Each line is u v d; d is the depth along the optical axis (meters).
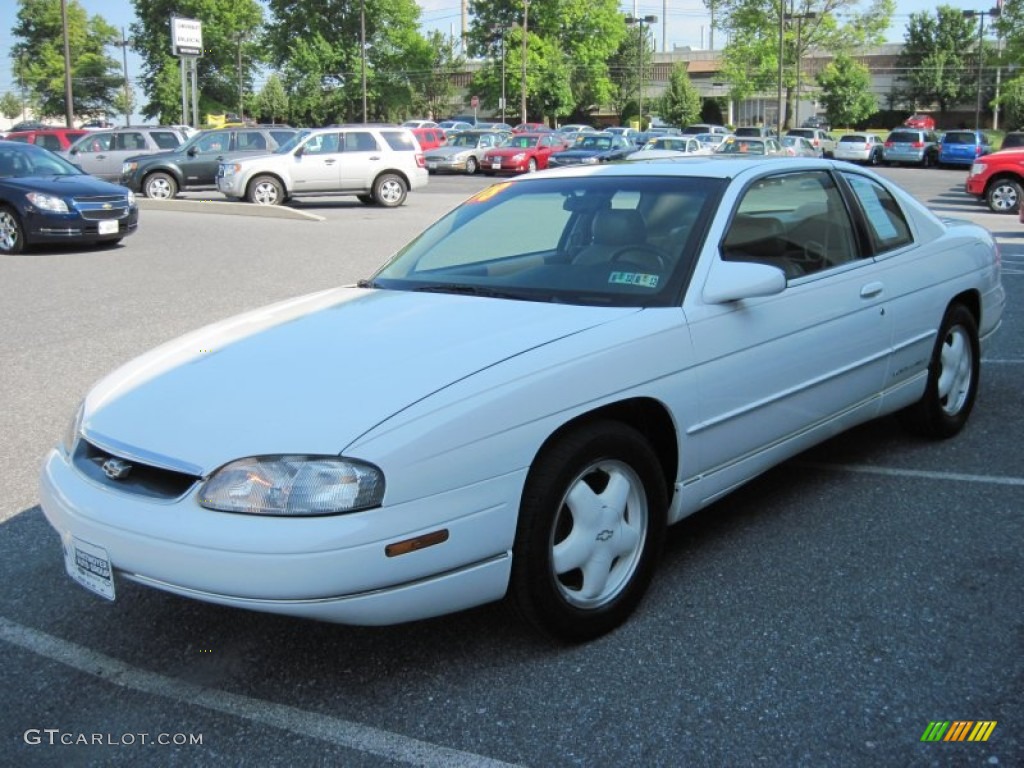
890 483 4.67
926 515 4.28
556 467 2.99
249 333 3.53
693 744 2.69
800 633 3.28
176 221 18.23
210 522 2.65
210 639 3.34
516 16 70.56
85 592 3.70
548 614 3.06
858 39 59.22
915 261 4.77
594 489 3.25
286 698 2.97
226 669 3.15
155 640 3.34
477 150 36.56
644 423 3.46
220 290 10.52
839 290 4.18
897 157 42.22
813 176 4.38
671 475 3.51
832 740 2.70
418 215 19.89
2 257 13.34
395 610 2.73
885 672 3.03
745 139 33.19
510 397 2.89
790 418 3.95
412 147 22.56
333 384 2.93
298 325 3.54
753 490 4.64
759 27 60.31
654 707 2.87
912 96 76.62
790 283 3.97
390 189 22.30
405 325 3.38
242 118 76.62
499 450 2.85
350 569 2.62
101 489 2.89
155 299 10.00
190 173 23.41
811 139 46.78
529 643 3.25
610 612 3.24
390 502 2.66
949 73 75.25
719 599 3.53
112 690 3.04
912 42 76.62
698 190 3.94
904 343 4.64
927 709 2.83
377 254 13.35
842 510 4.35
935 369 5.01
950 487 4.61
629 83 84.75
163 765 2.67
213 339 3.54
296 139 22.59
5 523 4.37
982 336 5.48
